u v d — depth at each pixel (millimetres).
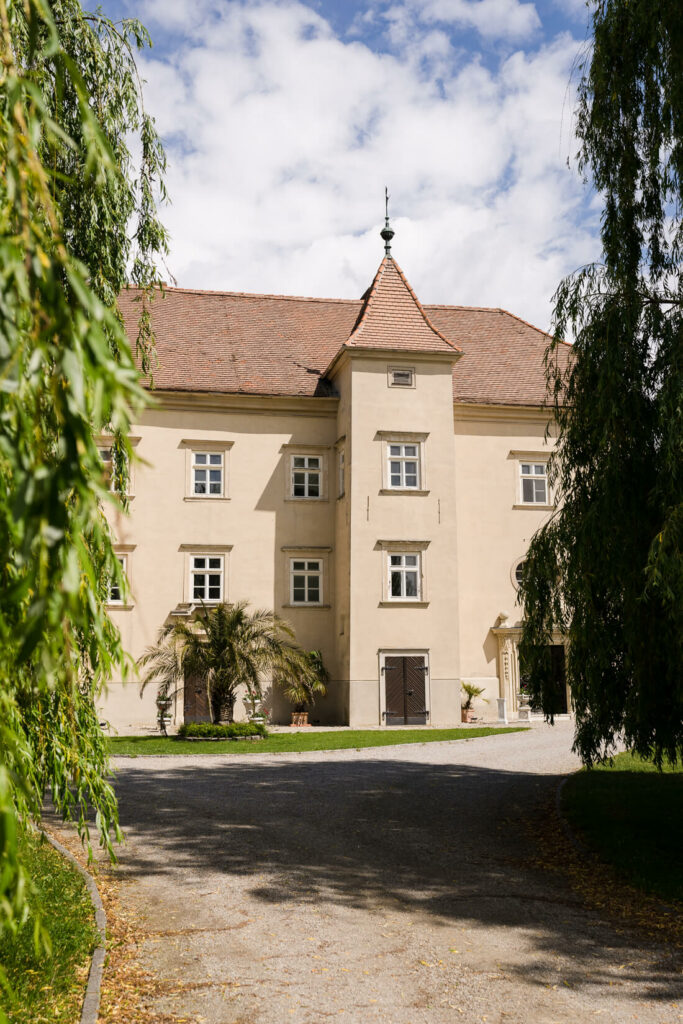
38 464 2775
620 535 11328
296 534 32500
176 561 31328
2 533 2945
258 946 8031
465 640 32750
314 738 25516
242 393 32312
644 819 14125
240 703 31156
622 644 11789
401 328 32375
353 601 30547
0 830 2385
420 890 10156
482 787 17312
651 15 11047
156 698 29500
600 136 12070
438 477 31719
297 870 10930
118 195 8781
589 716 12562
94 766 6449
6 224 2936
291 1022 6293
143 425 31656
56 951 7172
